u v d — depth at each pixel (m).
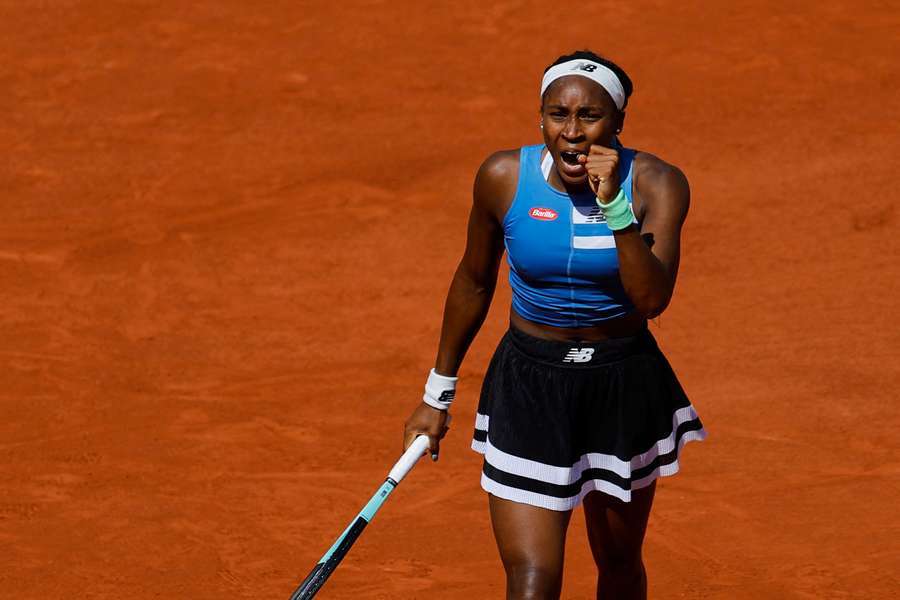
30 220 43.06
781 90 51.28
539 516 16.14
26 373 32.12
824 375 30.47
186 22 63.69
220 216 42.97
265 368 32.31
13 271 38.94
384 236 40.62
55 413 29.91
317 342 33.72
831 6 60.47
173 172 47.03
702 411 29.03
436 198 43.50
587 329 16.06
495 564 22.92
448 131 49.88
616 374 16.06
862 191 41.34
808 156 44.50
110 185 46.06
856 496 25.05
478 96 53.41
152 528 24.61
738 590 21.80
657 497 25.19
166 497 25.86
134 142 50.06
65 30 63.16
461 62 57.34
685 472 26.27
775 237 38.56
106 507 25.47
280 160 47.75
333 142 49.25
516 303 16.52
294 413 29.72
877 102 49.28
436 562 23.03
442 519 24.64
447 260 38.72
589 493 16.98
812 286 35.38
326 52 59.25
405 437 17.72
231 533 24.39
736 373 30.80
